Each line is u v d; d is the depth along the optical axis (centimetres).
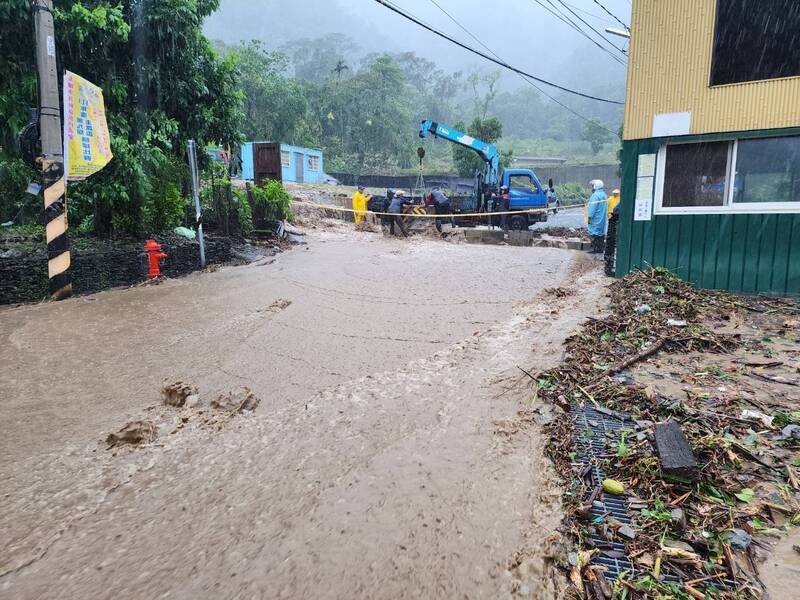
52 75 745
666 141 794
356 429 379
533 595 226
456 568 242
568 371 465
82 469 334
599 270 1057
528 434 362
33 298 775
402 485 307
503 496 295
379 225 1973
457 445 351
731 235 766
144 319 660
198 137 1246
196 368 506
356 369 497
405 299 767
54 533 271
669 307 667
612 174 6209
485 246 1472
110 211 1044
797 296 727
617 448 338
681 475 297
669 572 237
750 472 307
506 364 493
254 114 4656
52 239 748
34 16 729
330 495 300
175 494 305
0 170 1097
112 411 418
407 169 6681
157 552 256
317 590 229
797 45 697
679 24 761
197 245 1027
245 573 240
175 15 1033
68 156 745
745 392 412
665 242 816
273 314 684
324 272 969
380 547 256
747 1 715
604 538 261
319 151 4025
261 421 398
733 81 741
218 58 1257
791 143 725
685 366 479
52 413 413
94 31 939
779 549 247
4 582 237
